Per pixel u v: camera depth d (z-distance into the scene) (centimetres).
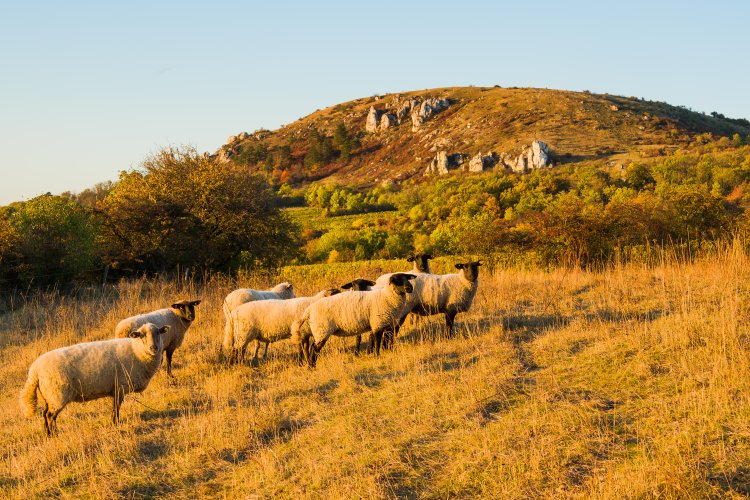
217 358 1275
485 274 2091
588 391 830
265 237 3356
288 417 909
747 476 580
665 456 626
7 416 1095
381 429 808
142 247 3064
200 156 3503
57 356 912
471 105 19950
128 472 779
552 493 607
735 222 2181
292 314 1186
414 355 1080
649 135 15612
